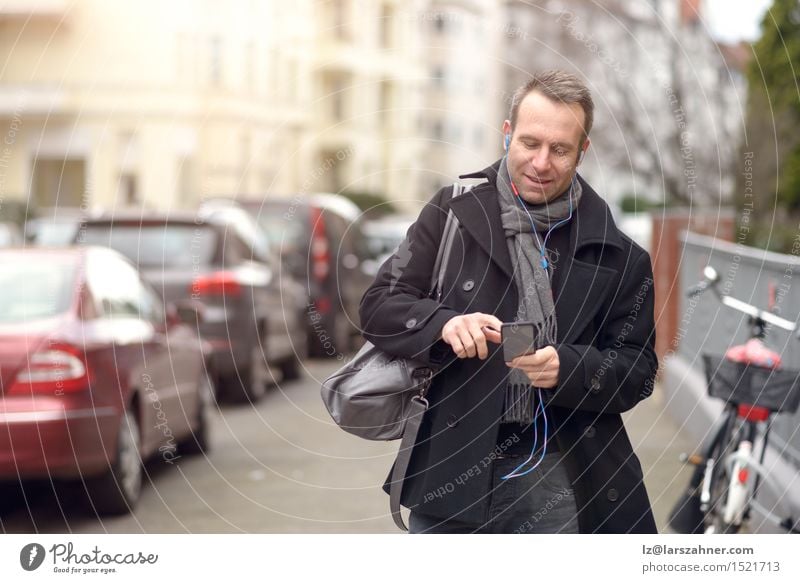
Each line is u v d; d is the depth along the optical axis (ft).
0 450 19.17
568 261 9.53
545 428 9.47
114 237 33.99
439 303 9.48
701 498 16.65
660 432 28.91
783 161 56.44
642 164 63.87
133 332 22.38
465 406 9.43
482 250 9.52
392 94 84.64
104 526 19.65
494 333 9.05
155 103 80.48
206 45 76.43
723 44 57.93
